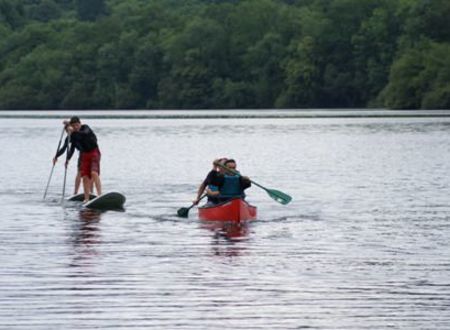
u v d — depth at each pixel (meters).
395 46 185.88
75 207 40.81
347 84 189.00
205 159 70.31
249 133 106.12
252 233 33.03
